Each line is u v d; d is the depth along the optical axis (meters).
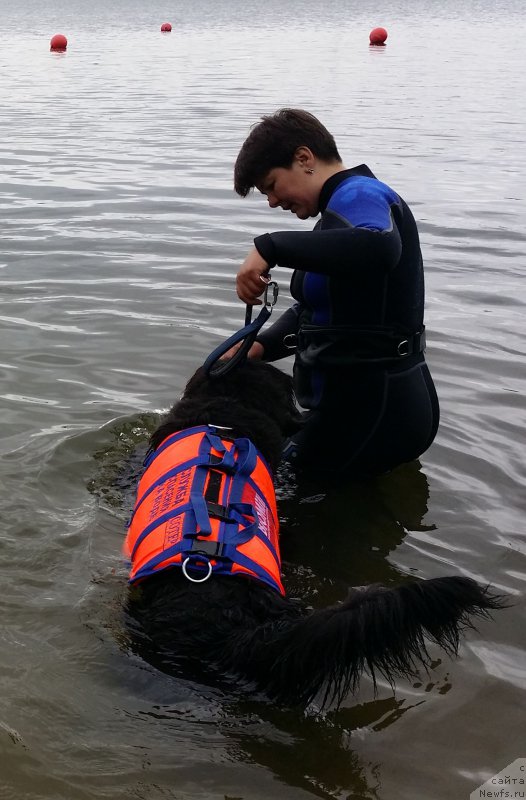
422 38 20.77
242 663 2.21
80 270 4.38
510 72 13.72
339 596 2.58
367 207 2.65
